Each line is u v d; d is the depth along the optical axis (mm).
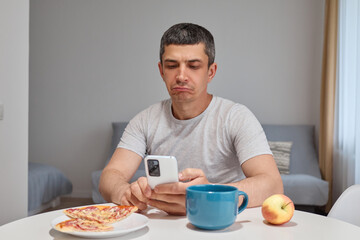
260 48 4836
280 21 4801
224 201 980
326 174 4227
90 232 918
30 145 5164
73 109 5102
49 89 5125
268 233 991
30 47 5133
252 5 4836
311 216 1175
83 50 5070
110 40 5035
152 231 1003
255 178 1296
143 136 1679
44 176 4008
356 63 3602
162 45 1406
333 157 4223
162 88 4988
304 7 4758
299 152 4504
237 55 4867
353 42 3748
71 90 5098
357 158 3568
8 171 2330
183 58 1372
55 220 1034
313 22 4746
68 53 5090
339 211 1381
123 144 1658
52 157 5137
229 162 1598
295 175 4043
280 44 4809
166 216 1162
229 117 1555
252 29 4844
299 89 4793
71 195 5094
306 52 4773
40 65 5129
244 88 4863
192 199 1000
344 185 3891
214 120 1580
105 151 5062
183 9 4930
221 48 4883
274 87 4824
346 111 3932
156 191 1112
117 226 1015
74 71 5086
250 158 1419
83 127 5094
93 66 5066
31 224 1073
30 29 5125
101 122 5074
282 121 4820
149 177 1108
